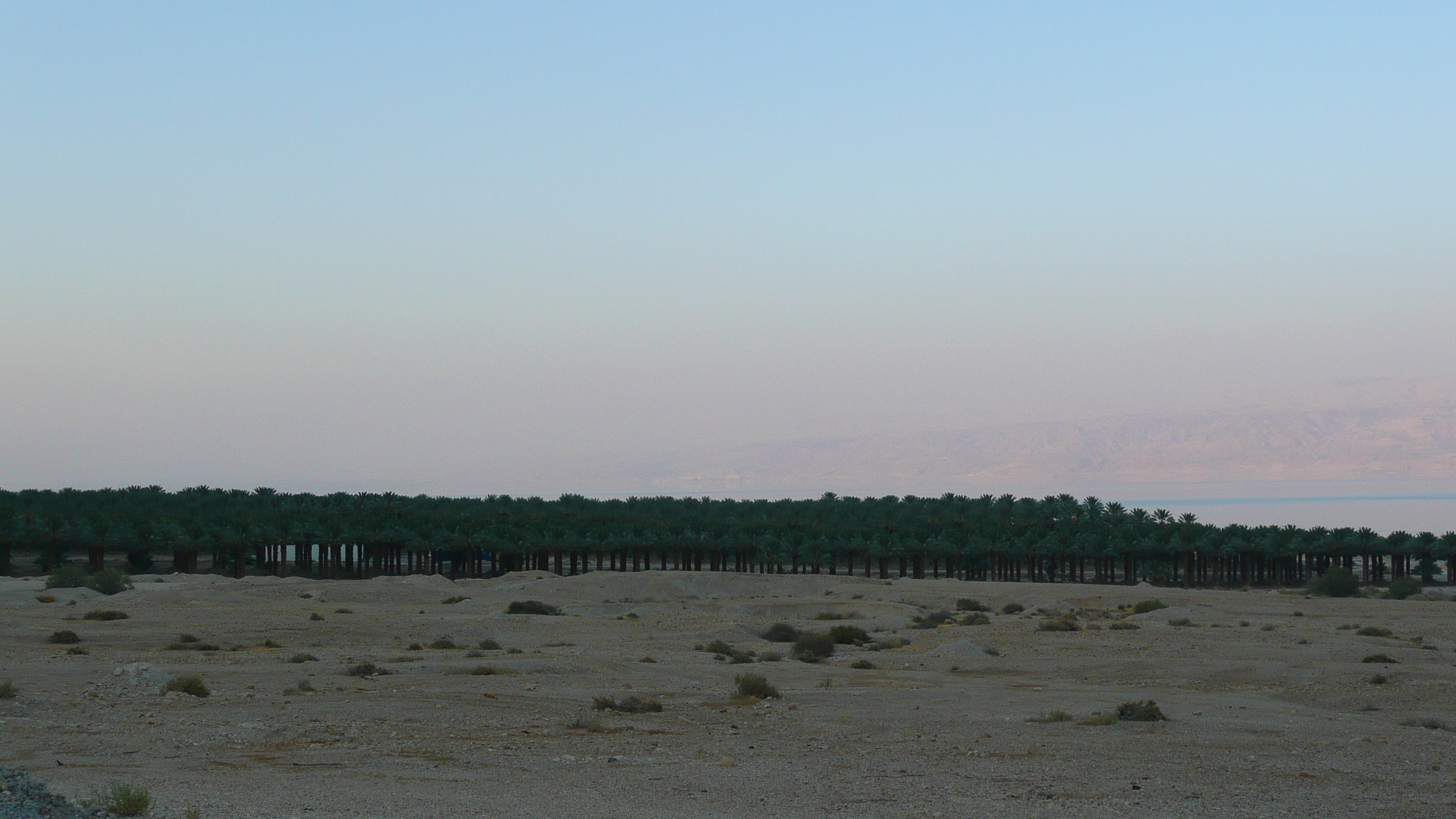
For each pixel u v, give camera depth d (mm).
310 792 16734
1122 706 29500
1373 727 28109
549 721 27094
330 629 65062
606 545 175000
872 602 102312
